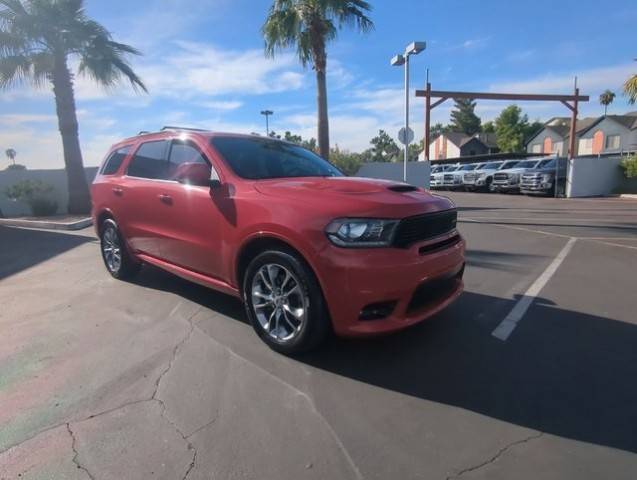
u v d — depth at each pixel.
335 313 3.04
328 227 3.01
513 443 2.39
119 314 4.39
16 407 2.76
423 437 2.45
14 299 4.98
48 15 12.70
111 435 2.47
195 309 4.49
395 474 2.16
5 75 12.59
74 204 14.11
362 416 2.65
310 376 3.12
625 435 2.45
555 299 4.73
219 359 3.38
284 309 3.38
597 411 2.68
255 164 4.18
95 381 3.07
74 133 13.97
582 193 20.28
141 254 5.12
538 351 3.49
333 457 2.28
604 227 10.02
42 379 3.11
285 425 2.56
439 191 29.05
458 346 3.58
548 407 2.73
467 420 2.60
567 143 50.69
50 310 4.56
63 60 13.46
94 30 13.42
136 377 3.12
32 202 13.45
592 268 6.10
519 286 5.24
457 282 3.86
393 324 3.05
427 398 2.84
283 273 3.39
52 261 7.05
